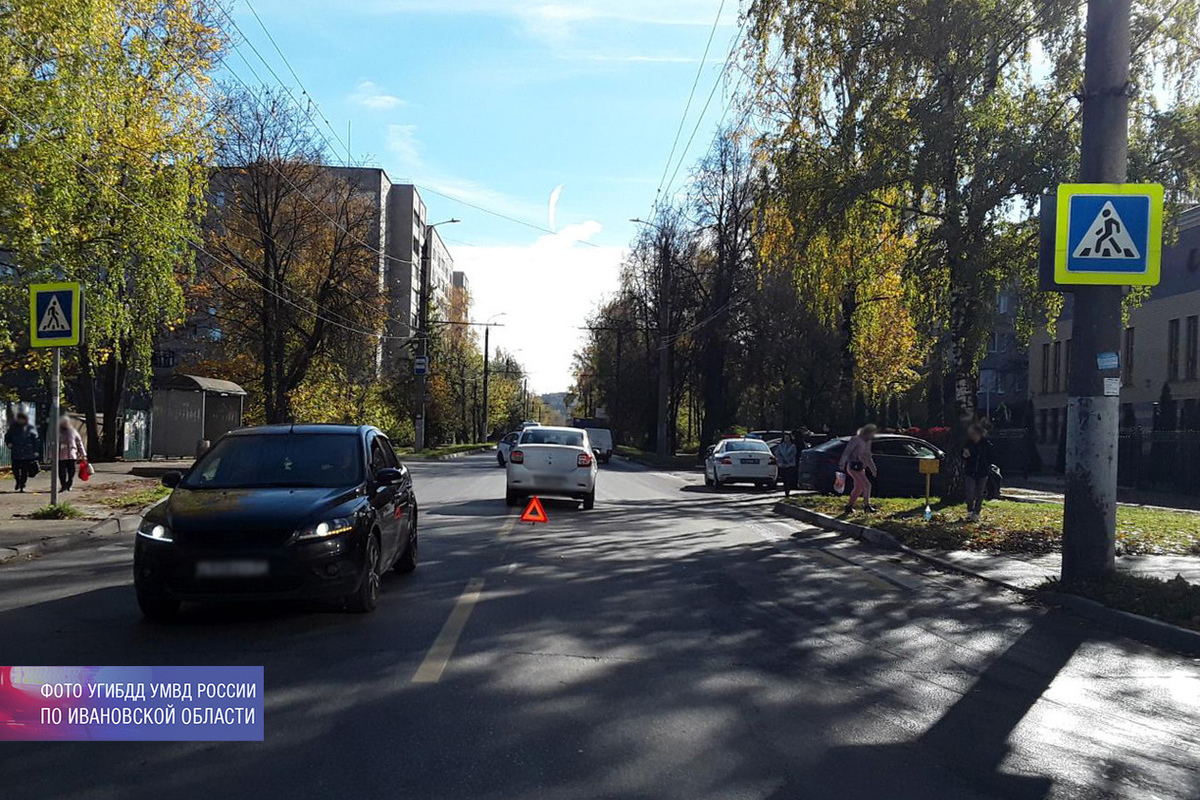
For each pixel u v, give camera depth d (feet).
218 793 14.90
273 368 130.62
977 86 54.70
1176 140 51.52
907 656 24.54
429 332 210.59
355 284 126.41
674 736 17.81
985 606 31.58
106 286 68.03
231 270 117.60
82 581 32.91
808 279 68.64
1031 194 51.52
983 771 16.53
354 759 16.34
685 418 264.52
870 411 154.10
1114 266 31.96
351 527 26.22
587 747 17.11
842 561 41.22
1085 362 32.68
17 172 56.90
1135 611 28.37
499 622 26.96
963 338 57.93
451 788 15.14
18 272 65.36
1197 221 101.71
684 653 24.11
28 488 67.41
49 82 57.31
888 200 61.67
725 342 141.49
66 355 84.58
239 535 24.73
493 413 341.62
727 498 79.41
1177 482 88.38
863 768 16.49
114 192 64.95
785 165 63.82
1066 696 21.27
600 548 43.27
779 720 18.99
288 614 27.58
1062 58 53.06
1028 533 46.91
